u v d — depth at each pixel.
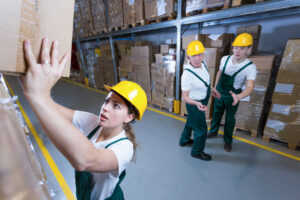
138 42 4.67
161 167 2.37
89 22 5.77
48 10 0.43
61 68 0.48
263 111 3.03
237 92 2.48
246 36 2.14
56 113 0.45
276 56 2.70
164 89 4.08
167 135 3.18
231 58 2.41
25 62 0.41
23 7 0.37
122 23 4.45
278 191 1.94
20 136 0.29
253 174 2.18
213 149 2.71
